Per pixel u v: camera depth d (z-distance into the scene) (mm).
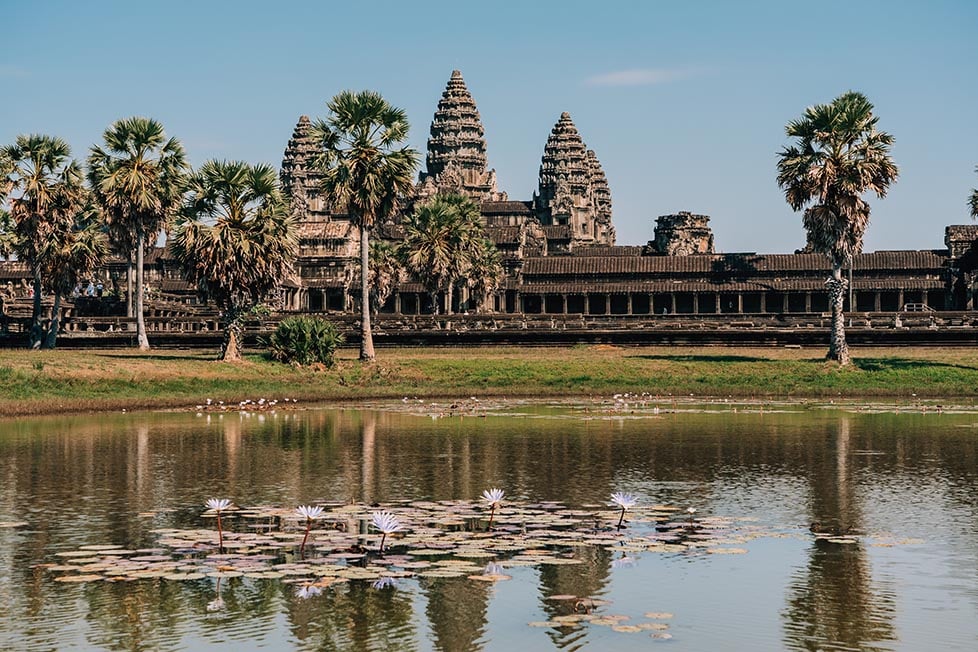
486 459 46281
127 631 22609
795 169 94688
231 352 88750
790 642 22109
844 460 46219
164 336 108750
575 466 44469
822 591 25609
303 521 32656
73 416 64125
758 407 71438
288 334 88750
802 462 45625
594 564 27656
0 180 101562
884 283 177625
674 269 187875
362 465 44562
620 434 55094
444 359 93438
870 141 95438
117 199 100812
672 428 57875
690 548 29453
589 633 22578
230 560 27516
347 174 92312
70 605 24219
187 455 47188
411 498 37000
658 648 21719
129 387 74562
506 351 101688
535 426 58719
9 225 137375
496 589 25438
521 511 34312
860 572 27297
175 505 35625
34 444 50625
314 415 65188
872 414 66188
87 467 43750
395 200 95062
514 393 81750
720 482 40594
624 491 38594
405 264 136875
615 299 195000
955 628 23000
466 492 38281
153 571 26578
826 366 89188
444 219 135750
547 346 107125
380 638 22281
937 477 41781
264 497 37250
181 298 165250
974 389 82250
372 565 27141
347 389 80750
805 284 180875
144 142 103938
